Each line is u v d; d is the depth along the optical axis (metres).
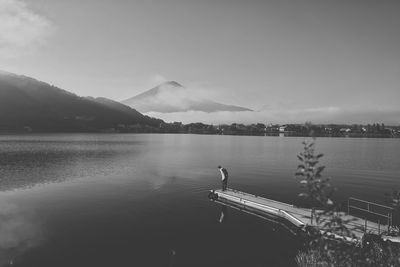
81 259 21.55
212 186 48.59
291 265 21.45
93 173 59.94
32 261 21.06
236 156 102.88
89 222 29.55
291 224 29.86
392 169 72.69
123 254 22.50
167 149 133.25
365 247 10.55
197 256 22.53
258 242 25.41
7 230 26.95
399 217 32.16
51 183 48.97
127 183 49.84
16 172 59.56
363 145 195.12
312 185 7.10
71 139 191.00
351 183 53.91
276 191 45.91
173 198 39.88
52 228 27.66
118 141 190.75
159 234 26.73
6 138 183.75
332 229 7.55
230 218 31.73
